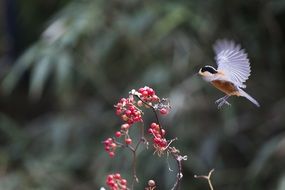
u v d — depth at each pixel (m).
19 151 12.05
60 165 11.50
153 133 4.55
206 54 10.65
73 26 10.27
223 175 10.66
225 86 4.45
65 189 11.29
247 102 10.89
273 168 10.05
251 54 10.95
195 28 10.35
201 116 10.58
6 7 14.02
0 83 14.16
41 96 14.18
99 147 11.34
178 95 10.19
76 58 10.98
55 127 11.66
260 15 10.90
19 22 13.96
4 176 11.59
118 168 10.70
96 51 10.84
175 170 10.38
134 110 4.59
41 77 10.38
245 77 4.40
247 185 10.46
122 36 10.74
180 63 10.38
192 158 10.48
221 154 10.88
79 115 11.88
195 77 10.43
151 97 4.56
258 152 10.45
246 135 10.95
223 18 10.93
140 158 10.50
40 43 10.62
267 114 10.95
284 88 11.09
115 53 11.23
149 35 10.73
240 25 10.90
